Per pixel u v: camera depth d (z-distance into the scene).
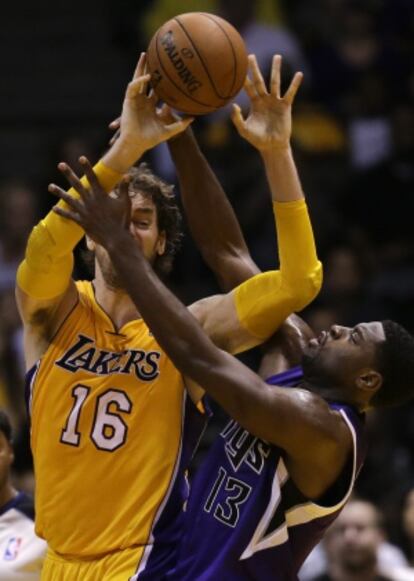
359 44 21.27
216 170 18.20
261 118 8.34
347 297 17.62
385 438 16.41
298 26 22.12
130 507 8.11
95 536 8.15
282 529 8.16
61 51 22.67
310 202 18.45
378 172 19.16
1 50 22.67
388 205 19.00
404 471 15.90
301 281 8.28
